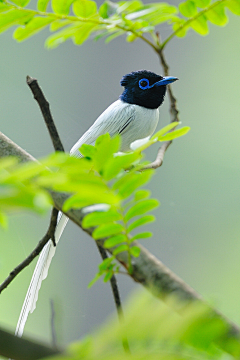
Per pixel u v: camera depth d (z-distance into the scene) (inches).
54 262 801.6
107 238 130.8
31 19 224.4
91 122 902.4
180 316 64.6
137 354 63.5
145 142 149.2
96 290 788.0
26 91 764.6
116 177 114.2
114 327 61.1
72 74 919.0
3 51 858.1
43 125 738.2
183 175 860.6
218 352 81.0
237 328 82.6
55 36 255.4
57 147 173.0
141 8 291.6
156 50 339.0
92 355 60.7
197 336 66.1
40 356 66.8
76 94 921.5
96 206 121.3
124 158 105.0
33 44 883.4
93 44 938.1
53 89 904.3
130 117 385.4
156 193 847.1
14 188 72.1
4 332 67.6
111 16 278.5
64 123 886.4
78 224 132.6
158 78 398.0
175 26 318.7
